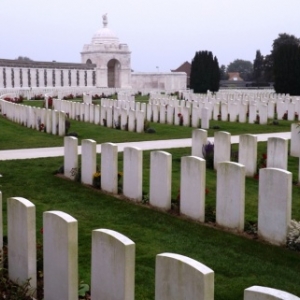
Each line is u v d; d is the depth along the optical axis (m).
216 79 71.94
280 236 9.16
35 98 55.72
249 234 9.74
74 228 6.38
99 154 17.39
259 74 120.50
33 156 17.62
